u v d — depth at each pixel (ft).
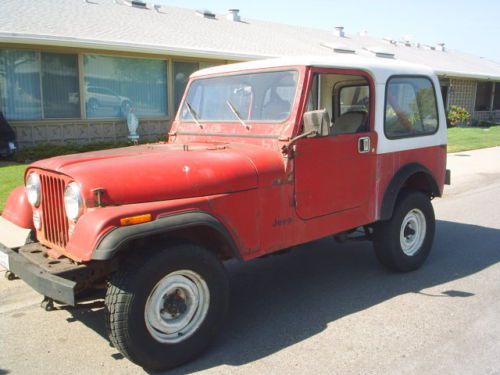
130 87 47.11
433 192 17.42
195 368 11.01
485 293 15.11
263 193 12.19
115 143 44.65
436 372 10.73
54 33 40.16
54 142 42.83
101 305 12.09
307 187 13.12
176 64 49.83
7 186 27.84
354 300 14.70
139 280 10.08
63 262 10.89
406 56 86.28
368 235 16.71
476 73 88.02
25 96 40.93
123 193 10.26
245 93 13.97
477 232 22.27
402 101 15.92
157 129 49.75
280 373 10.77
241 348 11.89
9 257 11.42
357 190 14.53
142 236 9.82
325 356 11.47
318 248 19.98
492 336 12.32
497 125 91.71
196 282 11.09
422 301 14.55
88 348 11.92
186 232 11.62
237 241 11.77
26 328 12.95
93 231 9.60
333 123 15.79
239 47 54.08
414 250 17.10
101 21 48.70
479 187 33.78
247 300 14.89
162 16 59.52
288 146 12.50
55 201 11.17
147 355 10.39
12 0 47.16
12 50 39.63
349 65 13.88
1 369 10.98
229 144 13.67
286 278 16.71
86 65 43.78
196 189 11.09
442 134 17.71
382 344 11.99
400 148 15.80
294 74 12.91
